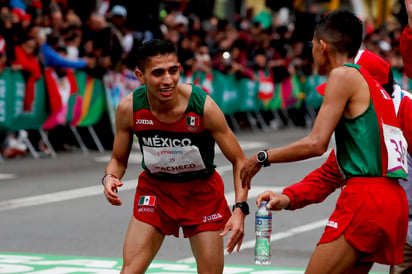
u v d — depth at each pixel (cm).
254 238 1878
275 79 4647
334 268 976
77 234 1898
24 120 3111
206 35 4156
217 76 4153
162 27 3903
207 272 1144
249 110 4500
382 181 971
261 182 2650
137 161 3238
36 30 3081
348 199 973
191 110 1113
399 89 1136
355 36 1009
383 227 965
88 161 3192
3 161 3119
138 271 1119
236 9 5747
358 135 970
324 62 1023
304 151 970
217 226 1148
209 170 1149
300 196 1051
